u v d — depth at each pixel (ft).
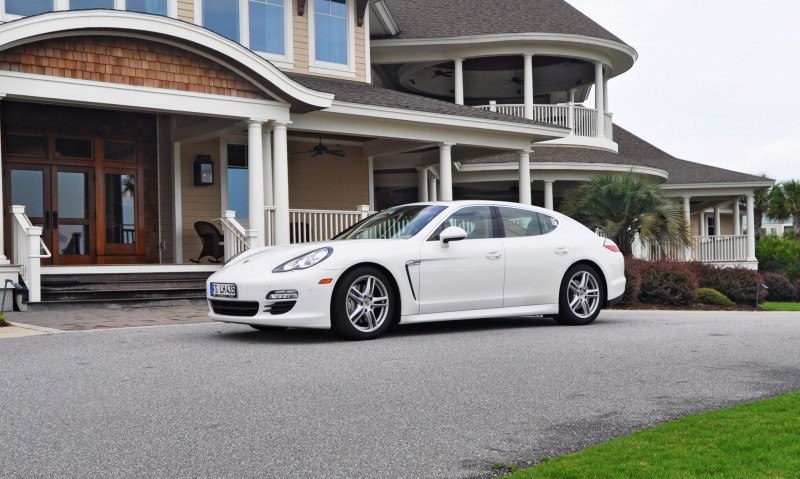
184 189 54.60
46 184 50.78
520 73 86.74
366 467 12.85
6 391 18.30
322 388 18.61
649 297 52.08
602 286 32.32
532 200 90.63
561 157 75.61
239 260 28.17
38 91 39.45
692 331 29.89
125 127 53.78
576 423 15.62
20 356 23.08
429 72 84.23
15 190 49.73
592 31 76.43
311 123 50.60
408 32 73.56
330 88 53.62
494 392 18.29
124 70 42.09
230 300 26.35
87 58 40.96
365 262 26.48
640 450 13.12
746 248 88.79
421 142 56.75
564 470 12.04
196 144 55.26
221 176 56.24
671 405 17.16
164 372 20.51
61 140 51.42
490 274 29.09
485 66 84.38
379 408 16.72
